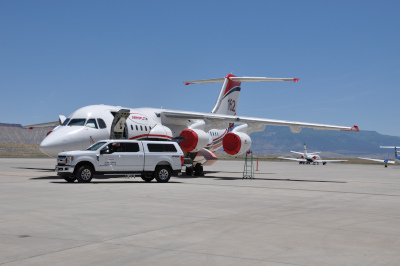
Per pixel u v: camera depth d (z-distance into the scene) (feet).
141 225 28.73
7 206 36.60
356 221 32.07
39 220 30.04
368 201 46.01
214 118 87.25
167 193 49.19
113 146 62.75
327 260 20.68
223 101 104.47
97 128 74.54
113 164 61.87
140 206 37.73
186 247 22.86
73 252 21.44
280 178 86.07
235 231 27.30
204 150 87.30
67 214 32.73
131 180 70.03
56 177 72.69
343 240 25.20
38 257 20.43
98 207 36.70
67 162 60.54
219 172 107.86
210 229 27.78
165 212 34.47
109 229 27.27
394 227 29.78
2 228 27.17
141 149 63.67
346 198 48.60
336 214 35.50
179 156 66.39
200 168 88.38
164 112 89.20
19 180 65.57
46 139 70.33
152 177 68.08
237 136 82.79
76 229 27.12
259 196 48.08
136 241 24.06
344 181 81.15
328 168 163.84
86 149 67.82
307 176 97.86
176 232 26.68
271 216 33.58
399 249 23.12
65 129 72.69
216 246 23.20
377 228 29.30
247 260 20.45
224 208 37.50
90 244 23.18
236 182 69.87
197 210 35.88
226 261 20.21
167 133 85.87
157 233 26.27
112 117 77.61
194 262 19.97
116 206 37.47
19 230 26.58
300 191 55.88
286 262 20.22
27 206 36.70
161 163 65.26
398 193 56.70
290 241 24.72
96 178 74.02
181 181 70.08
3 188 52.37
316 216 34.17
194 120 96.12
